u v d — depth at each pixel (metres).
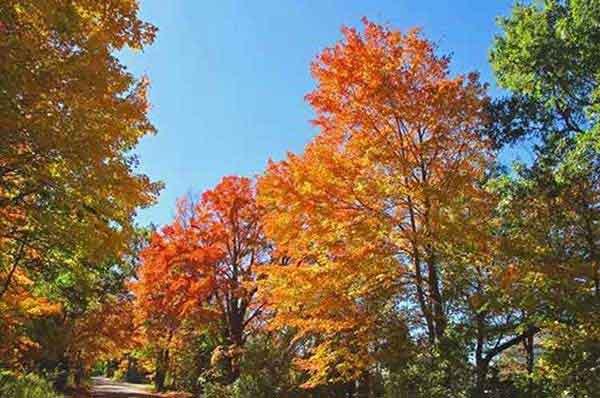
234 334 28.58
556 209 13.78
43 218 9.70
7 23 8.33
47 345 26.41
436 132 14.48
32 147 9.02
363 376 19.56
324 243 14.77
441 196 13.66
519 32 15.61
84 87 9.41
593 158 13.45
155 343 38.12
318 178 14.40
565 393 13.93
